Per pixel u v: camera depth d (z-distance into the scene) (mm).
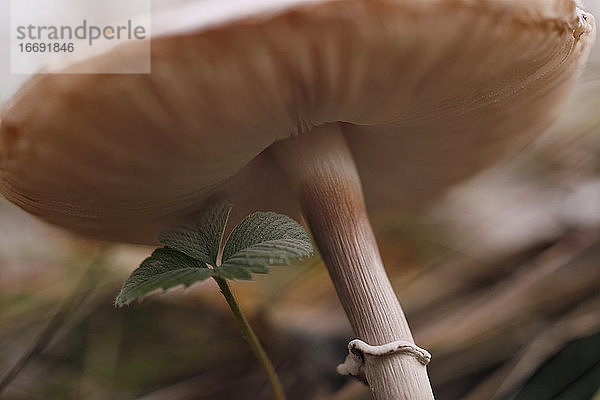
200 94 183
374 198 277
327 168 219
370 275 214
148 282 194
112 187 206
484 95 206
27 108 185
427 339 268
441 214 333
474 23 182
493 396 249
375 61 184
